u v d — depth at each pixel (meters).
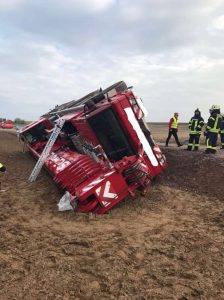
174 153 16.56
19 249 6.59
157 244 6.72
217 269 5.71
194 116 18.05
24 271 5.72
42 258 6.18
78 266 5.89
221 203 9.45
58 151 13.64
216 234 7.19
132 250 6.48
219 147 20.36
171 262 5.98
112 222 8.08
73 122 11.70
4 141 30.42
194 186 11.17
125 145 10.15
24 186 11.92
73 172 10.02
